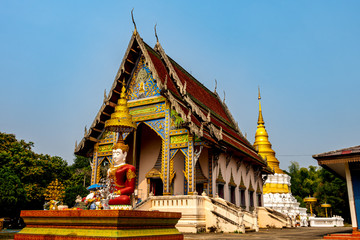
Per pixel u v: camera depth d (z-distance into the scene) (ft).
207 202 71.36
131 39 87.20
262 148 176.45
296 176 283.79
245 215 84.07
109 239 19.71
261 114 186.80
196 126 74.18
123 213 20.22
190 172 72.74
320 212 217.77
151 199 72.18
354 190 52.34
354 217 51.72
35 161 123.34
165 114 80.28
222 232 68.23
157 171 90.12
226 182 88.99
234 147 86.74
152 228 23.32
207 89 124.26
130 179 26.66
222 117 116.88
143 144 98.12
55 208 28.37
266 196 164.14
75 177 148.56
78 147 89.10
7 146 124.67
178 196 69.36
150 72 85.97
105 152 89.30
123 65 86.99
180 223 67.72
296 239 51.75
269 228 107.45
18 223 123.85
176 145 76.64
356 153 50.67
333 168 62.13
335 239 51.16
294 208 164.96
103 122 89.97
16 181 103.04
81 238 20.83
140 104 84.89
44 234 22.76
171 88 84.58
